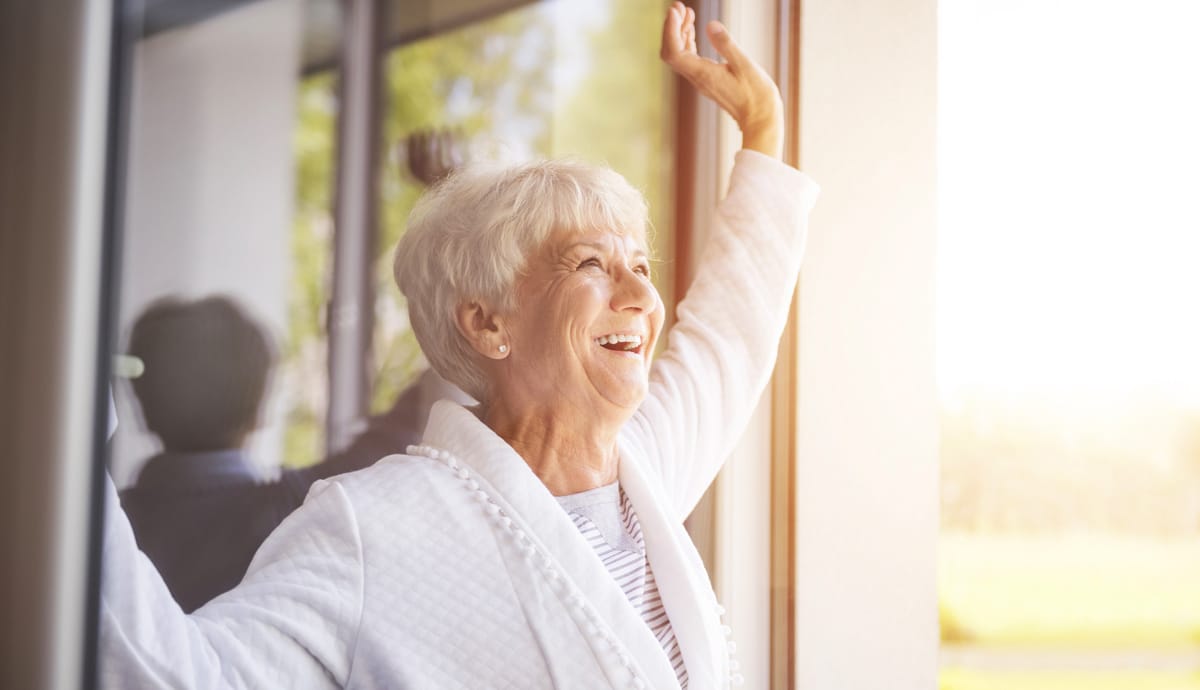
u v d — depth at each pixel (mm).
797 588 1389
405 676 859
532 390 1013
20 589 631
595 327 1003
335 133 1510
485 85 1665
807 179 1301
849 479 1412
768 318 1264
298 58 1480
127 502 1091
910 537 1442
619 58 1712
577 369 1000
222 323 1182
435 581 892
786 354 1401
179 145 1339
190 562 1099
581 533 988
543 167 1032
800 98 1391
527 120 1697
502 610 904
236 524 1130
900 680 1441
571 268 998
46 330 632
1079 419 2275
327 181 1486
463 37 1638
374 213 1543
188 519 1109
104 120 655
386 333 1482
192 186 1346
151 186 1312
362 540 883
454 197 1019
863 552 1421
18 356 633
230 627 809
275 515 1151
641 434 1163
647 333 1046
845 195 1412
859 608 1419
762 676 1408
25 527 630
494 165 1039
